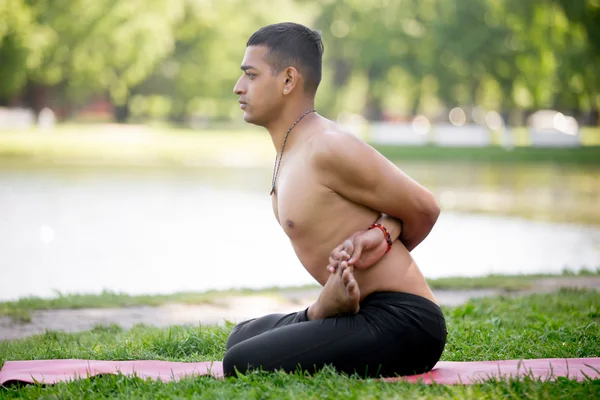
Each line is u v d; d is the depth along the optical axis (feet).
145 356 21.30
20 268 44.04
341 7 195.93
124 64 192.03
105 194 77.61
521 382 16.33
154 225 59.62
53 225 58.59
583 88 183.62
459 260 48.08
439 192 84.58
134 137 167.32
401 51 194.70
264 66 17.65
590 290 34.86
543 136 177.99
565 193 85.30
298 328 16.92
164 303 33.17
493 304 30.73
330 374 16.49
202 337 22.89
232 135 189.06
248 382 16.51
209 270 44.29
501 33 184.55
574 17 165.68
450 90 198.80
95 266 44.88
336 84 217.77
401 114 284.41
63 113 230.89
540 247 52.54
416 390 15.76
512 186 92.02
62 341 24.62
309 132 17.49
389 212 16.92
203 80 205.16
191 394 16.38
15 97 226.58
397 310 16.80
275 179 18.01
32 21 179.93
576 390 15.83
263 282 41.27
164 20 184.03
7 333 27.66
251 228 58.95
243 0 195.42
